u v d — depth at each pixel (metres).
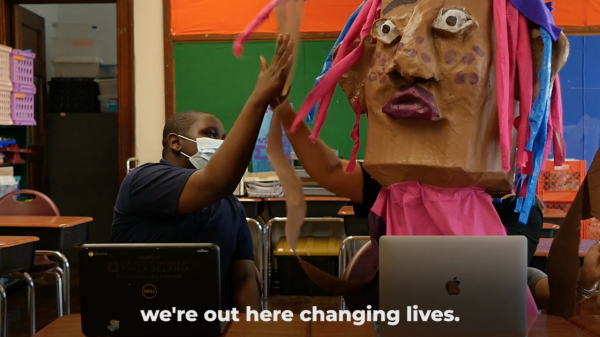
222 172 1.06
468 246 0.84
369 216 1.11
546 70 0.95
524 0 0.96
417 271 0.84
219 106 3.76
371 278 1.10
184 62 3.76
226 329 0.96
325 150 1.19
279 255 3.65
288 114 1.04
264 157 3.73
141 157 3.83
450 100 0.96
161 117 3.82
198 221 1.41
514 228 1.36
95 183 4.54
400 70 0.95
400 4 1.01
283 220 3.56
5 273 2.16
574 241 1.08
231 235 1.50
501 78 0.93
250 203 3.55
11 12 4.14
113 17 5.20
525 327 0.84
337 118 3.68
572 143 3.59
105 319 0.89
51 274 4.32
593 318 1.02
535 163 1.02
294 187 0.98
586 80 3.55
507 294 0.84
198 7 3.73
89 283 0.89
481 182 0.98
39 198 2.98
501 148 0.92
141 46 3.79
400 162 0.99
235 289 1.53
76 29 4.77
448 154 0.96
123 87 3.81
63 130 4.54
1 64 3.49
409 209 1.01
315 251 3.63
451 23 0.94
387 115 1.01
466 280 0.84
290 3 0.94
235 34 3.71
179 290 0.88
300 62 3.65
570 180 3.13
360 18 1.09
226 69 3.74
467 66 0.95
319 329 0.96
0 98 3.49
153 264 0.88
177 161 1.54
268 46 3.70
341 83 1.11
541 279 1.38
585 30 3.52
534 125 0.95
